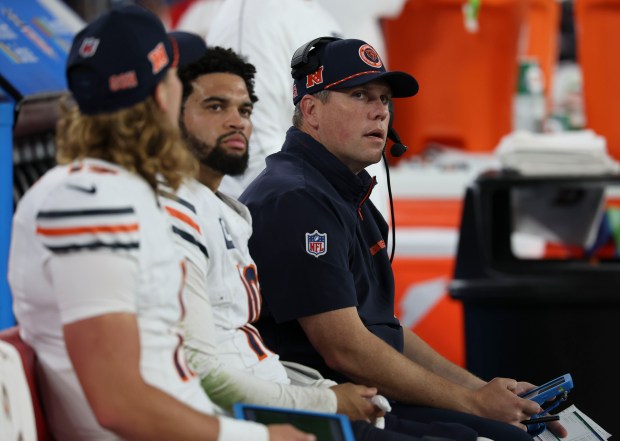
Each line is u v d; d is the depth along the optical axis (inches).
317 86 407.2
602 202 703.7
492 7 832.9
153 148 283.3
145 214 274.7
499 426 378.9
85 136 279.9
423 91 852.0
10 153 470.3
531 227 721.0
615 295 556.1
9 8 557.3
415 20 836.0
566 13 994.1
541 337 565.9
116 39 279.1
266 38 518.3
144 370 275.7
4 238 461.7
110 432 279.6
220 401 324.8
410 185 799.7
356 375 383.2
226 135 348.5
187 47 327.6
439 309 715.4
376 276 420.2
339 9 777.6
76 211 265.1
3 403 269.3
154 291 275.3
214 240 338.3
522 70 887.1
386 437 335.6
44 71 524.7
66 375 279.1
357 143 403.9
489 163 842.2
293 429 283.0
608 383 558.3
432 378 390.0
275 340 396.8
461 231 600.1
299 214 386.0
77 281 262.8
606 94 852.6
